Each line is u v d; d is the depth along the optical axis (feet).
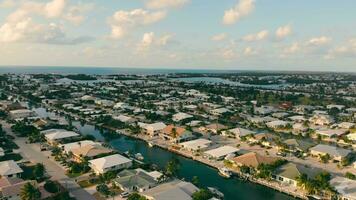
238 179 432.66
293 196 381.19
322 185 372.99
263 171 420.77
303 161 507.30
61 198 343.26
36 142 573.33
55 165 460.55
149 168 457.68
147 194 354.33
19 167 425.69
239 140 623.77
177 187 362.12
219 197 372.79
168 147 569.23
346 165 485.15
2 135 594.65
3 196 341.62
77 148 510.17
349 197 358.43
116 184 388.16
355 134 625.82
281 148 556.10
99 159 455.63
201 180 428.97
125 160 460.14
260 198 378.53
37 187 354.33
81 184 396.37
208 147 565.12
